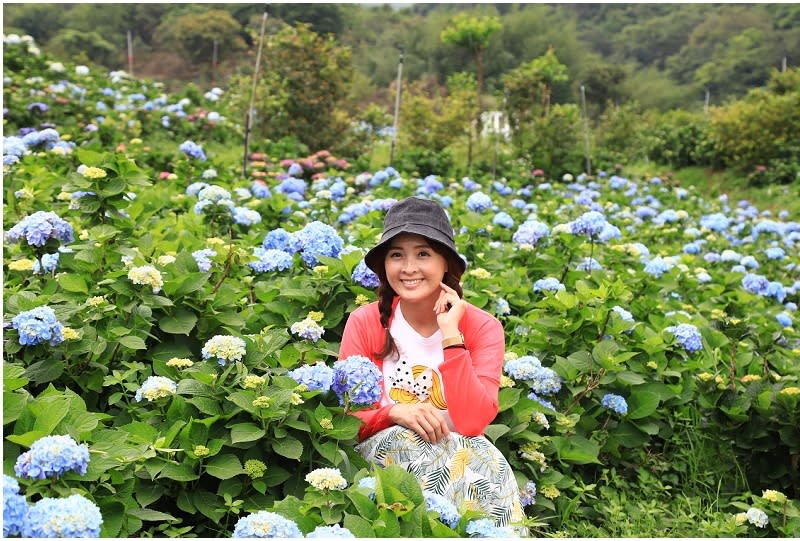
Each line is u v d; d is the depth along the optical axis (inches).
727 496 169.3
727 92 1788.9
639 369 175.6
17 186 234.1
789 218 583.5
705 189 702.5
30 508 87.1
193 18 1539.1
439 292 132.5
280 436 117.0
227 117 592.1
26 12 1640.0
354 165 467.5
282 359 133.7
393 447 120.0
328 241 171.6
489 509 117.9
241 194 254.1
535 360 155.8
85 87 554.9
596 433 165.9
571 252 225.5
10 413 104.3
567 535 142.1
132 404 128.9
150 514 107.8
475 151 686.5
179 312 143.6
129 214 198.5
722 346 201.6
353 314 134.5
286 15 1533.0
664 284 223.6
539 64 673.0
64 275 146.6
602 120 1094.4
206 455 113.5
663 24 2151.8
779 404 170.2
